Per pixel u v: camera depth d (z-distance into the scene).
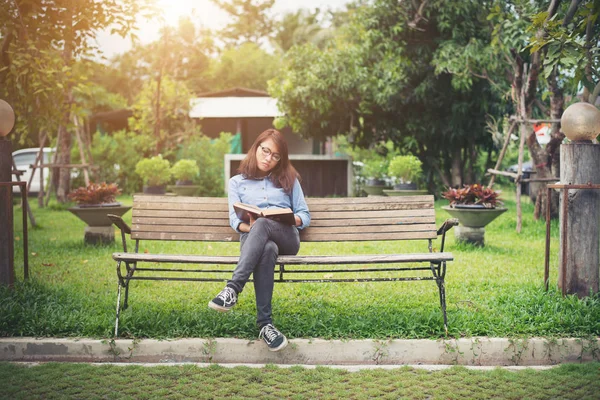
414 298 4.79
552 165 10.93
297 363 3.64
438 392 3.09
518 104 10.53
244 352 3.66
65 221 11.49
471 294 4.88
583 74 5.21
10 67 6.22
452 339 3.67
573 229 4.41
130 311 4.11
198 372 3.39
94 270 6.16
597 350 3.63
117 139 20.50
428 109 15.94
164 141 20.83
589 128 4.40
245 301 4.73
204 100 25.05
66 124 7.55
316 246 8.21
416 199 4.43
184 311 4.27
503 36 10.44
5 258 4.56
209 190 18.58
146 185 15.80
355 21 15.96
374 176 16.97
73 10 6.44
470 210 7.64
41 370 3.39
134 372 3.37
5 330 3.81
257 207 4.02
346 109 16.75
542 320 3.93
